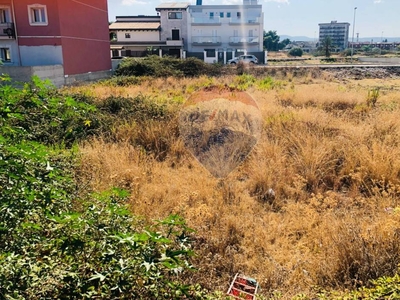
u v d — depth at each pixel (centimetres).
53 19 1814
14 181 220
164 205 401
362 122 734
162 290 195
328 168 509
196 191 433
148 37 3894
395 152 518
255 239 344
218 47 3991
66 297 192
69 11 1900
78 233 211
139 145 610
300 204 422
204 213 371
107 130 669
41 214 233
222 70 2223
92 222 208
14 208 217
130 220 246
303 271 298
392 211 363
